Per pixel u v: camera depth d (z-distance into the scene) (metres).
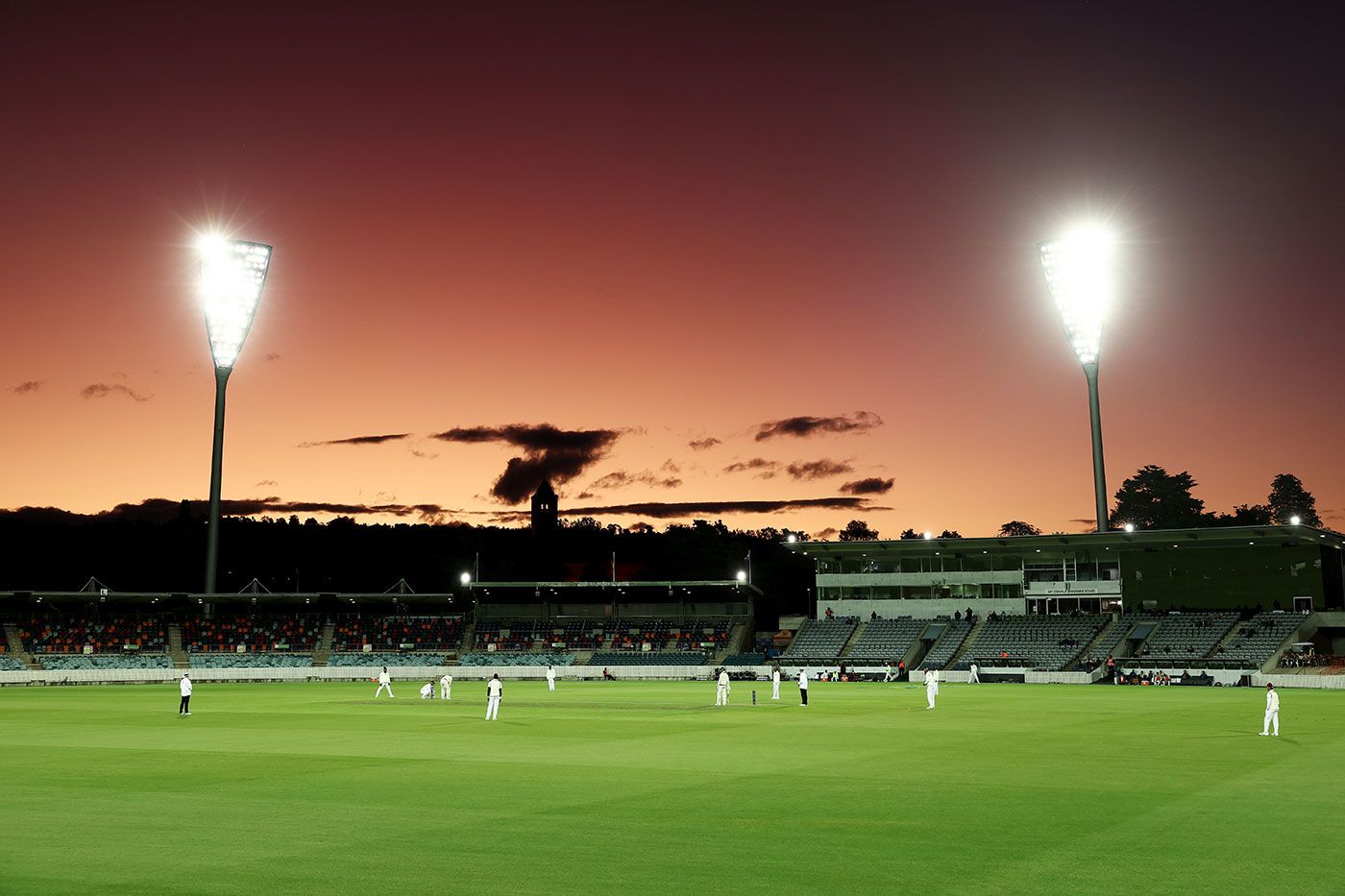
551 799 25.98
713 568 187.62
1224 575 107.31
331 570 194.88
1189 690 83.94
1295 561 104.31
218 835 21.48
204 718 54.00
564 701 70.00
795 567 185.12
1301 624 99.06
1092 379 100.81
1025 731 45.38
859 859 19.09
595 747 38.59
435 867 18.48
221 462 112.06
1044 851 19.73
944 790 27.33
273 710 61.12
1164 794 26.58
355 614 135.00
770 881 17.47
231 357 110.44
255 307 109.62
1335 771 30.94
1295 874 17.89
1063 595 116.75
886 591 124.94
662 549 195.88
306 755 36.22
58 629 120.25
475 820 23.05
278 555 193.12
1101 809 24.41
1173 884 17.19
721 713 57.97
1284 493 183.75
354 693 82.38
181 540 187.00
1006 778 29.75
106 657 114.12
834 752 36.78
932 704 62.69
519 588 134.38
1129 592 112.12
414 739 41.88
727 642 128.62
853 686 94.94
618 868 18.38
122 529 184.62
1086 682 97.69
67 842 20.75
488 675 114.50
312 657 121.25
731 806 24.91
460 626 135.25
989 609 120.44
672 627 132.62
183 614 127.12
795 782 29.03
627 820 23.00
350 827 22.28
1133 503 182.88
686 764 33.12
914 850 19.83
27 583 175.75
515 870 18.25
